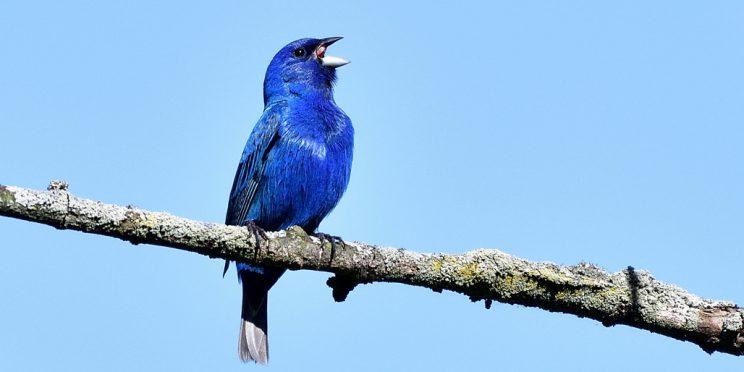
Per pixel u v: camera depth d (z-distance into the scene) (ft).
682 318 37.19
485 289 38.19
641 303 37.50
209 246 36.58
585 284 37.73
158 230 35.29
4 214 33.01
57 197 33.60
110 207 34.55
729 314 37.17
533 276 37.91
